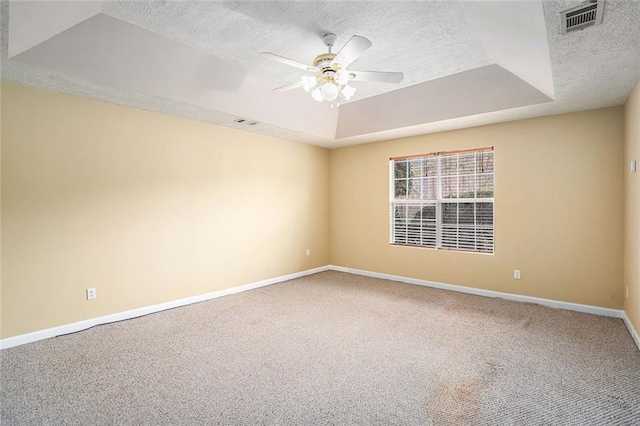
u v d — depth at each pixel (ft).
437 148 15.88
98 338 10.15
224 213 14.94
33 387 7.43
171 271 13.14
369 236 18.61
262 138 16.52
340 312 12.52
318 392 7.25
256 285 16.26
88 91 10.30
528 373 7.98
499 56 9.59
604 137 11.86
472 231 15.07
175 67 10.12
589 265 12.21
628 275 10.78
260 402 6.89
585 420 6.26
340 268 20.04
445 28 8.42
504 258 14.08
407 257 17.08
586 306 12.26
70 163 10.62
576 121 12.37
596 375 7.86
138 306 12.19
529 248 13.46
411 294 14.92
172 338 10.16
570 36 6.78
